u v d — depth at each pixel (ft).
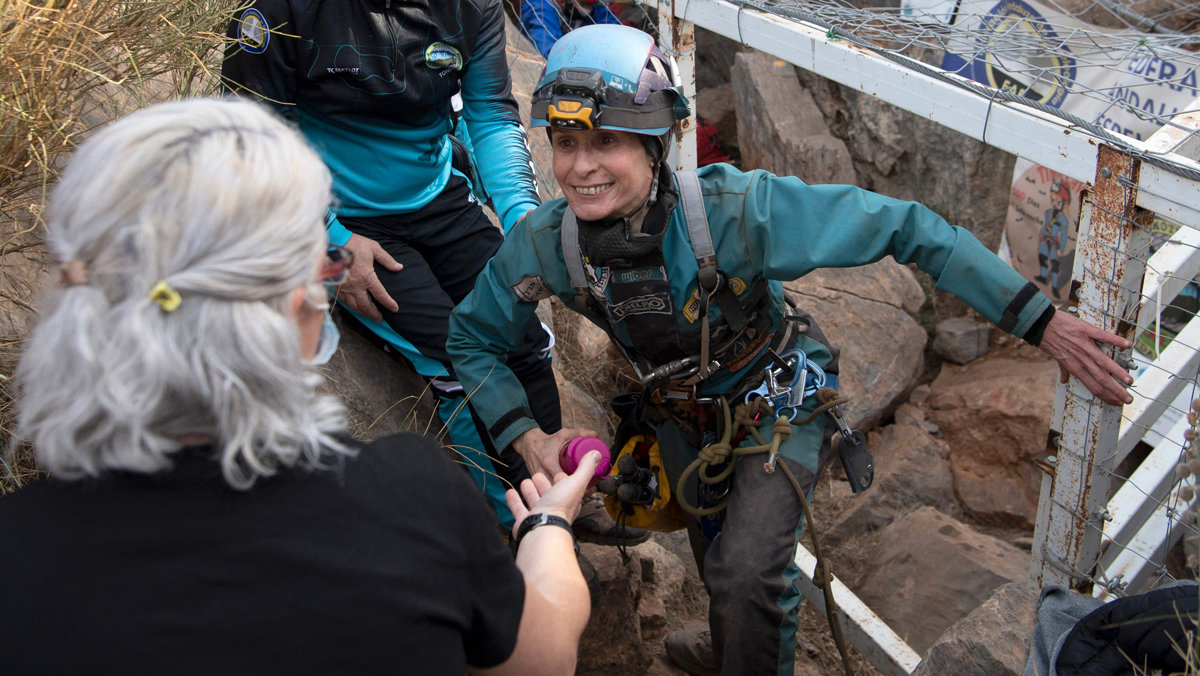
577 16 16.62
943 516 11.50
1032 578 8.14
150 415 2.92
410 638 3.17
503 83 8.27
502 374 7.26
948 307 15.25
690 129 10.85
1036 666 6.23
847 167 16.26
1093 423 7.00
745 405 6.98
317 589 3.08
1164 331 11.41
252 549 3.06
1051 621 6.40
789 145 16.42
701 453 7.00
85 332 2.90
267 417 3.06
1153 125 10.88
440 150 8.25
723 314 6.61
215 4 6.98
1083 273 6.82
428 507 3.35
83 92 6.33
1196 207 5.91
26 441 5.76
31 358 3.08
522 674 3.71
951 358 14.58
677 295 6.55
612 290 6.58
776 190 6.31
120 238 2.90
